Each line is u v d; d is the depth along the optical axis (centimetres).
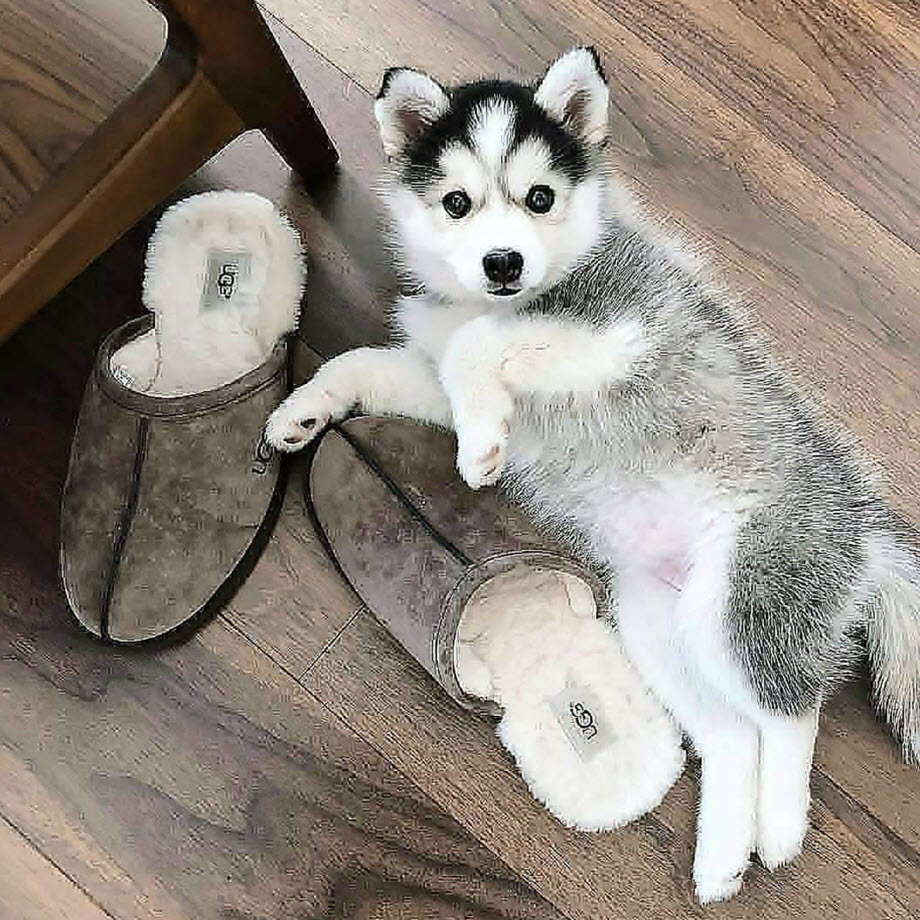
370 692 159
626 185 177
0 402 167
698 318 148
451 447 154
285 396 161
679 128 182
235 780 155
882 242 178
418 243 147
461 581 144
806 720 147
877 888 152
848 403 171
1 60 179
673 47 184
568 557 149
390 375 157
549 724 155
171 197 175
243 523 158
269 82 152
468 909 152
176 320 165
